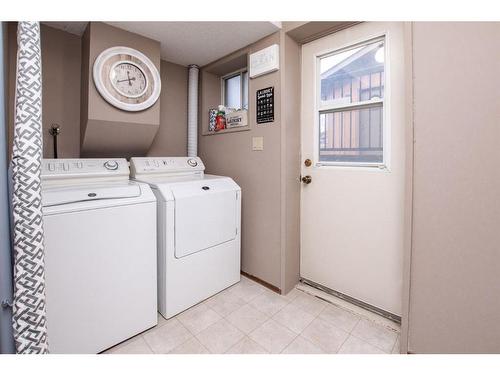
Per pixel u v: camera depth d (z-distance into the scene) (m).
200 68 2.66
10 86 1.54
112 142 2.00
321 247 2.02
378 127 1.69
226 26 1.81
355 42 1.72
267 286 2.12
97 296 1.36
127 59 1.82
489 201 1.08
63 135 1.91
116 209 1.41
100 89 1.70
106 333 1.40
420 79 1.21
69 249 1.25
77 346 1.30
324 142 1.98
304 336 1.54
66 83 1.90
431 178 1.21
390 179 1.63
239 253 2.17
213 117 2.56
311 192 2.06
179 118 2.62
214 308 1.82
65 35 1.88
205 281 1.90
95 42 1.71
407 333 1.33
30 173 0.82
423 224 1.25
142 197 1.54
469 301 1.15
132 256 1.48
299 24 1.75
